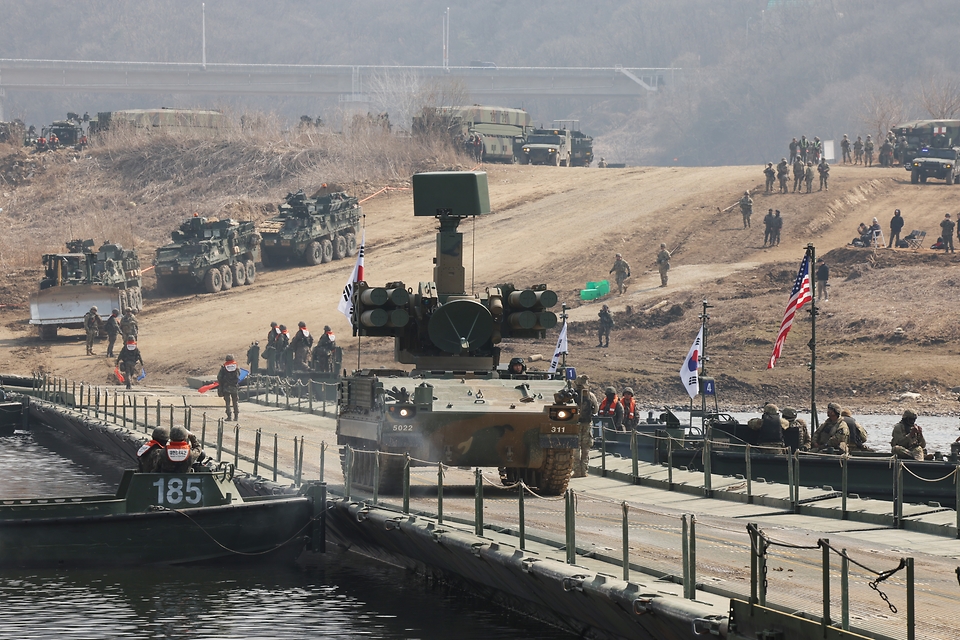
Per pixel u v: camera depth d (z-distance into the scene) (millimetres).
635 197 161875
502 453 46156
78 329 130750
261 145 198625
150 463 43531
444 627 34469
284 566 43125
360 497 45562
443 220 53031
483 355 51750
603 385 106250
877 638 21422
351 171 186625
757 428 55625
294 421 79938
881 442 80812
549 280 134250
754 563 23922
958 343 111688
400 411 45375
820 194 151375
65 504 42406
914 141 168375
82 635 33438
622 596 27422
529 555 32750
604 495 48875
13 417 91500
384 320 49844
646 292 128375
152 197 190500
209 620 35219
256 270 149250
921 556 33906
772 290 125875
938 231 140000
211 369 113062
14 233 180500
